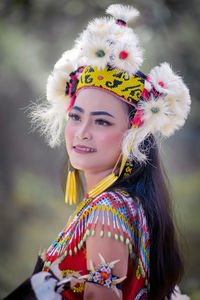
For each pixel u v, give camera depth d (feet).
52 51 35.70
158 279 9.16
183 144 59.06
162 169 9.92
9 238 45.68
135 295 8.43
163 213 9.14
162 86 9.16
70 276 7.96
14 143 57.88
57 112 10.43
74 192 10.79
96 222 7.98
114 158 8.95
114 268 7.75
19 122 56.34
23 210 51.57
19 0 27.81
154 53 27.61
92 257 7.86
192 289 17.47
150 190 9.18
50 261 8.66
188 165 61.00
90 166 8.93
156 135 9.87
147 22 25.40
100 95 8.86
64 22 31.42
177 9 26.71
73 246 8.35
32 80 38.34
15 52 34.55
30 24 31.89
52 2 28.58
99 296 7.61
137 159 9.11
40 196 53.36
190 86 30.12
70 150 9.18
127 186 9.07
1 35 33.17
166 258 9.23
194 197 47.24
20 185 54.90
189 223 36.70
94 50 8.69
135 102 8.92
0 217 49.49
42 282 7.69
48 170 58.85
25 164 58.08
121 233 7.91
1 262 38.73
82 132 8.83
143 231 8.56
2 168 56.54
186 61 29.89
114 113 8.82
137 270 8.44
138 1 24.98
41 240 44.65
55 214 51.44
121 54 8.68
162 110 8.81
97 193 8.97
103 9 27.40
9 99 52.34
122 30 9.04
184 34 28.09
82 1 27.96
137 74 9.07
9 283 17.81
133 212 8.41
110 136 8.80
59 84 10.05
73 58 10.16
